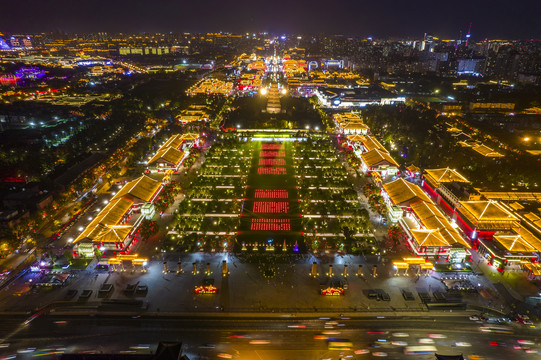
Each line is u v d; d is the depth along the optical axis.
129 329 119.94
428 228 164.75
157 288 139.25
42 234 173.00
